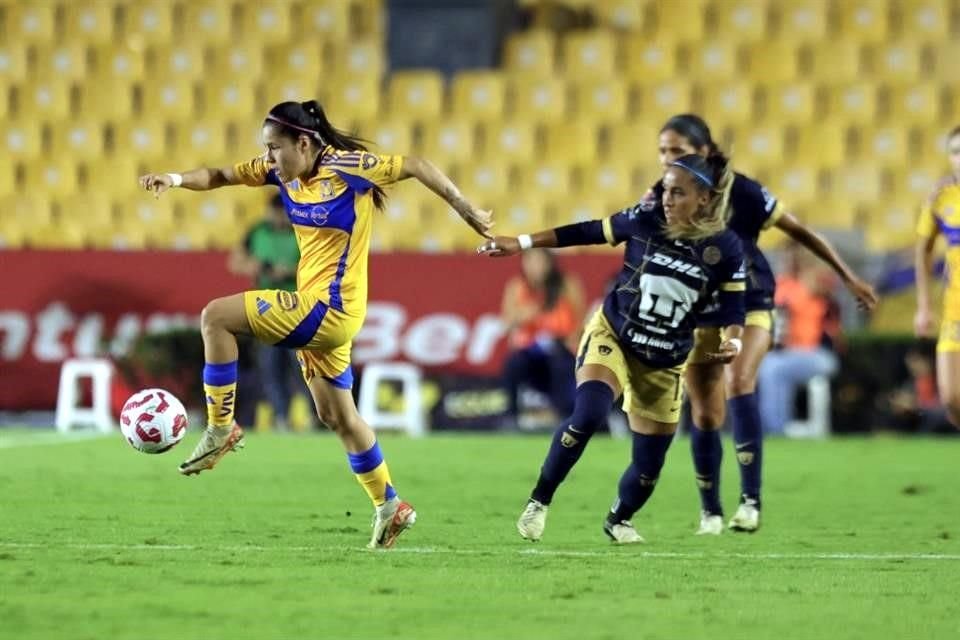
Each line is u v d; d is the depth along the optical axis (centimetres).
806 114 8456
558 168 8150
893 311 6981
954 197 3616
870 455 5362
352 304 2528
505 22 8831
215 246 8156
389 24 8619
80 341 6494
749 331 3130
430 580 2294
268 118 2508
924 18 8800
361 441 2619
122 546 2650
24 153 8469
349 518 3181
